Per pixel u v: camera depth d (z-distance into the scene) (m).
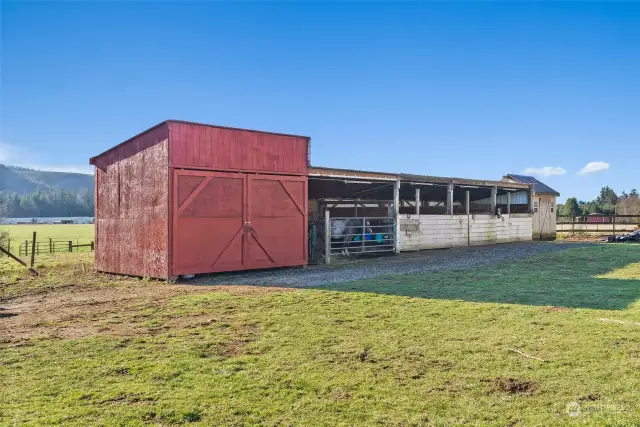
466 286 9.06
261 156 12.63
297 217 13.38
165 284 10.62
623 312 6.40
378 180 16.14
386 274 11.10
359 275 11.04
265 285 9.79
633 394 3.73
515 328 5.77
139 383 4.24
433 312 6.76
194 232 11.33
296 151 13.48
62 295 9.55
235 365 4.68
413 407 3.67
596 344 4.98
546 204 25.12
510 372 4.31
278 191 12.98
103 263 13.92
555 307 6.88
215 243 11.66
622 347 4.85
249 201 12.32
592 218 35.47
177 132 11.11
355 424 3.41
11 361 4.93
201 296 8.52
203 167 11.51
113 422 3.46
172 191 11.00
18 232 55.91
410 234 17.62
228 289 9.36
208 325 6.33
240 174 12.16
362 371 4.46
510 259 14.15
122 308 7.74
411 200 24.36
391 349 5.09
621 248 17.39
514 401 3.73
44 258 21.42
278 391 4.02
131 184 12.59
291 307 7.34
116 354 5.11
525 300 7.52
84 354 5.13
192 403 3.79
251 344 5.39
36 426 3.39
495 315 6.48
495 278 10.16
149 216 11.73
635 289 8.39
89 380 4.33
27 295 9.76
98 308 7.84
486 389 3.97
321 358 4.85
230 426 3.40
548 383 4.02
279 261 12.88
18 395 3.99
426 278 10.29
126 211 12.80
